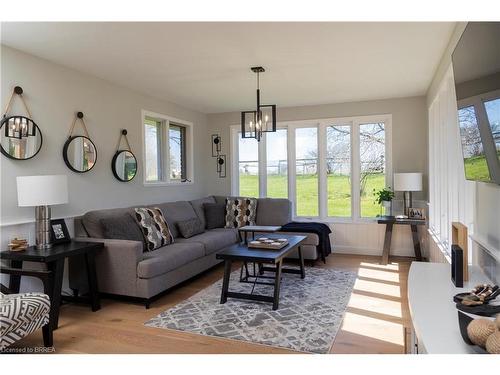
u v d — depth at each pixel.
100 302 3.48
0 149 3.04
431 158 4.59
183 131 5.94
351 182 5.64
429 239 4.75
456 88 2.23
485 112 1.68
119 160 4.32
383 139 5.49
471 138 1.96
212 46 3.11
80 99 3.83
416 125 5.24
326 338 2.61
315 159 5.88
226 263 3.42
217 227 5.50
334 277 4.21
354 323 2.88
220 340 2.61
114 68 3.72
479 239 2.15
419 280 1.79
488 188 2.04
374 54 3.35
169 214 4.73
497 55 1.47
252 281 4.04
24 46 3.09
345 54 3.34
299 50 3.22
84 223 3.67
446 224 3.51
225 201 5.82
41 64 3.39
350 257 5.33
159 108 5.16
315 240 4.82
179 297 3.61
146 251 3.86
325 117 5.72
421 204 5.20
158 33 2.81
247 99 5.27
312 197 5.91
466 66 1.97
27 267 3.23
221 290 3.69
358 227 5.58
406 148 5.30
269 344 2.54
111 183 4.24
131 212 4.11
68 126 3.69
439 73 3.68
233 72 3.89
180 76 4.02
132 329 2.83
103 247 3.40
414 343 1.85
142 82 4.27
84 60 3.46
